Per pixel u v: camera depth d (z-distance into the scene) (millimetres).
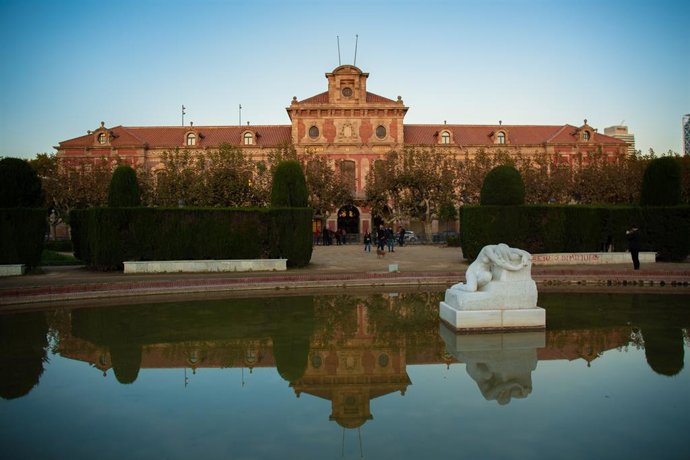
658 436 5492
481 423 5910
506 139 63094
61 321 12406
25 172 23172
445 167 48500
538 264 23266
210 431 5773
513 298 10602
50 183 44406
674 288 17234
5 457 5145
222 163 34688
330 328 11141
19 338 10523
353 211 60062
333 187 49500
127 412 6398
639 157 48219
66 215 46000
